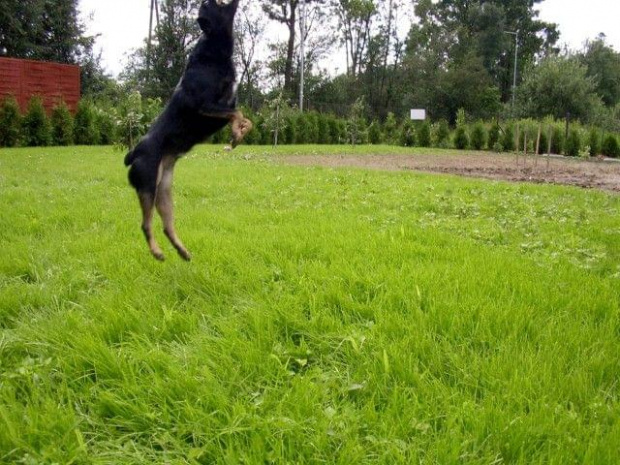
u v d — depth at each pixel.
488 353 2.75
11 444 2.06
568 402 2.29
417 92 45.34
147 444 2.13
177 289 3.76
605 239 5.82
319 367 2.67
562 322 3.13
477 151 27.28
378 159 19.42
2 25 29.55
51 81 24.84
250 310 3.25
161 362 2.64
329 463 1.90
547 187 10.46
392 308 3.34
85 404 2.39
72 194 8.25
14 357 2.85
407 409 2.17
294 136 27.86
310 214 6.72
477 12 54.12
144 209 3.59
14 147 19.95
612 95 49.22
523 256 4.87
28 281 4.21
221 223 6.03
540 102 33.66
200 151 19.39
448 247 5.04
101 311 3.31
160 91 35.38
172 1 36.34
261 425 2.09
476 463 1.86
